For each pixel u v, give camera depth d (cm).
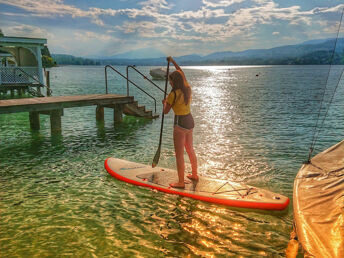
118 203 424
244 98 2122
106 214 390
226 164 616
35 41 1945
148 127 1055
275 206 397
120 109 1149
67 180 521
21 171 572
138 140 849
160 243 320
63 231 347
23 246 315
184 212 394
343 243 260
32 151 725
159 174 524
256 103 1800
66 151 727
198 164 616
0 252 304
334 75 6469
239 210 399
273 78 5781
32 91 1959
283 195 458
